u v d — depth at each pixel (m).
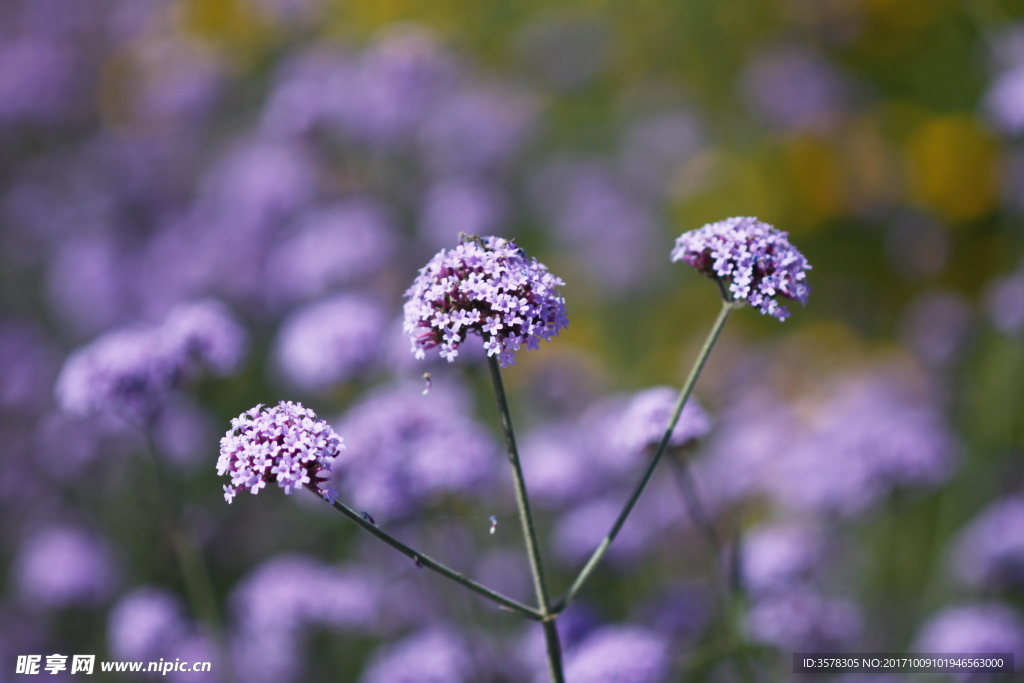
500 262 3.25
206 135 12.95
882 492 7.38
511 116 12.31
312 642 6.98
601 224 12.52
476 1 14.29
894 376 10.09
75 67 12.99
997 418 8.26
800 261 3.50
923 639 6.67
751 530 7.84
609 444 7.64
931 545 8.12
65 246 11.62
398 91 10.20
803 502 7.67
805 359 11.41
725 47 14.23
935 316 10.65
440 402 6.89
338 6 13.47
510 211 11.64
